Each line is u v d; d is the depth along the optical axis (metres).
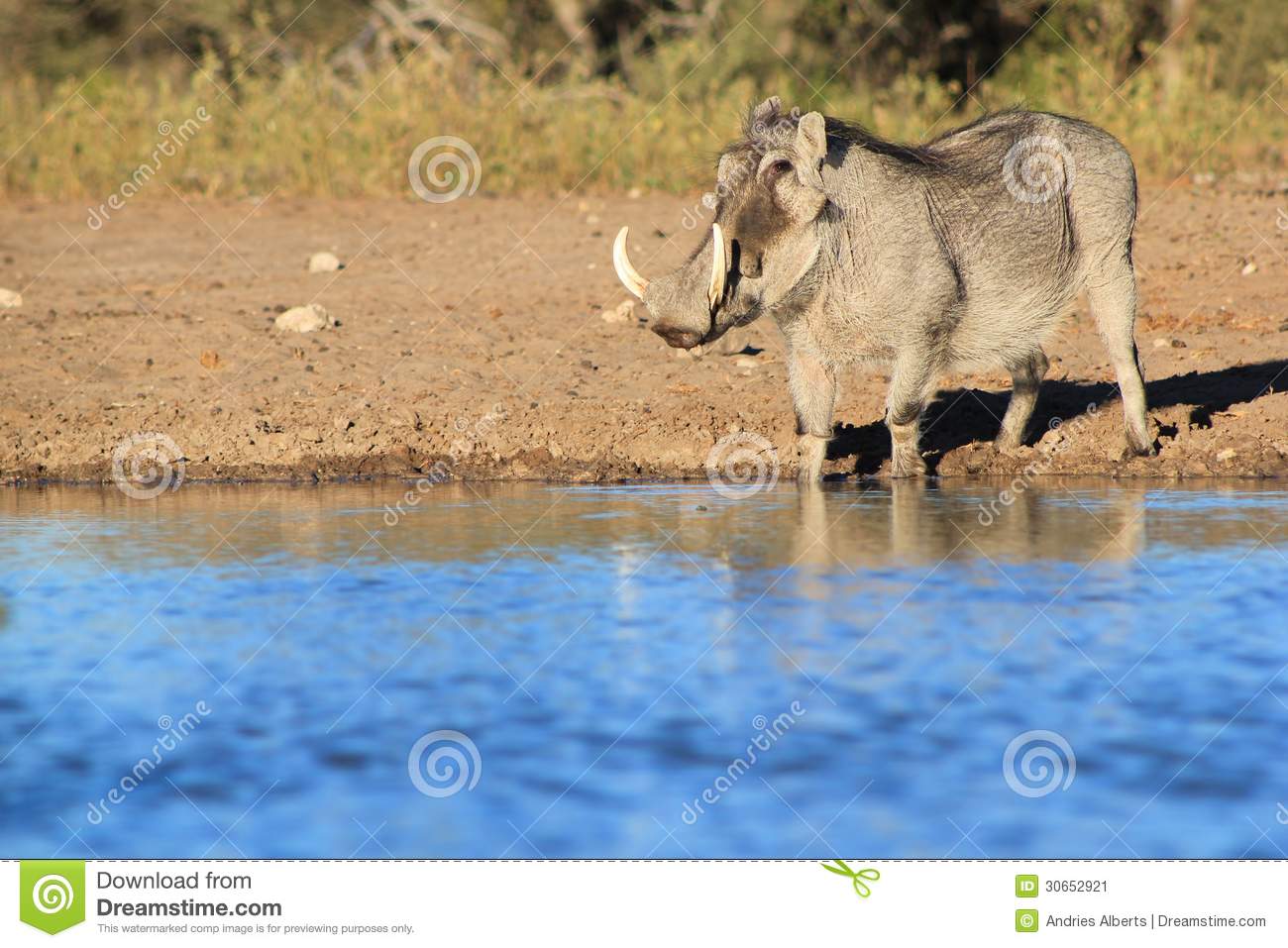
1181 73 21.28
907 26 26.56
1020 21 26.81
